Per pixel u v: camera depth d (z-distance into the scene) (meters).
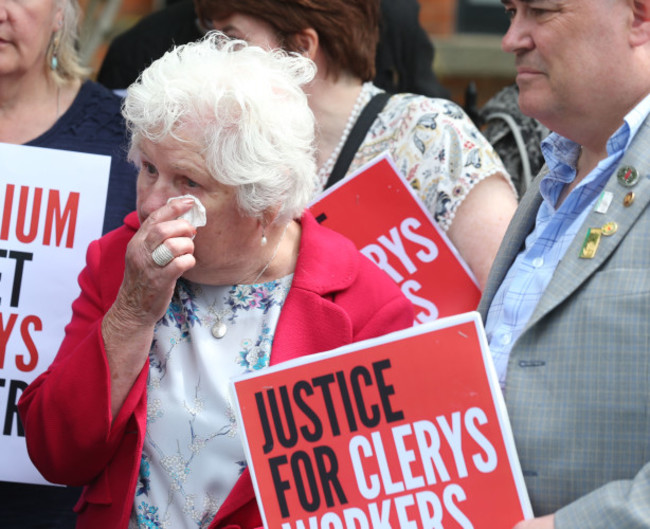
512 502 2.64
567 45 2.70
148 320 3.01
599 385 2.58
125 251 3.29
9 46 4.10
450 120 4.02
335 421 2.78
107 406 3.00
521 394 2.70
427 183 3.98
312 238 3.33
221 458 3.09
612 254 2.64
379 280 3.36
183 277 3.22
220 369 3.12
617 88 2.70
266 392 2.82
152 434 3.11
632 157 2.67
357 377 2.78
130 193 4.25
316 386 2.80
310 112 3.21
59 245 3.96
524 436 2.67
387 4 6.02
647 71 2.69
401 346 2.76
